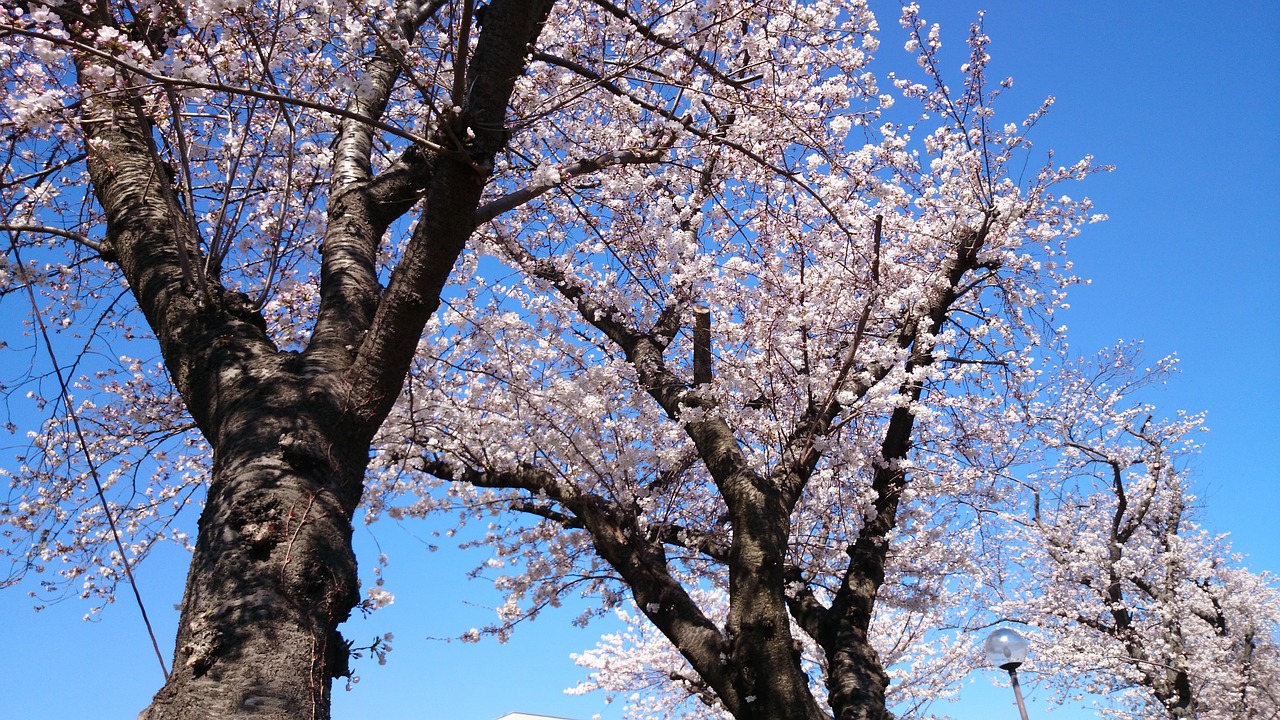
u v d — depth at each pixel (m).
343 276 3.35
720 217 5.96
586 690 11.68
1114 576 13.60
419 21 4.59
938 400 7.85
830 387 5.79
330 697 2.38
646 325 6.70
